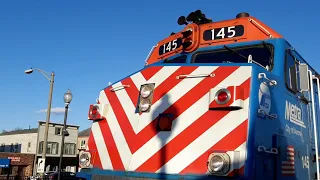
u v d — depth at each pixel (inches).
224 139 150.1
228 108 152.4
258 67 160.9
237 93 150.3
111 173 177.3
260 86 158.6
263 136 154.0
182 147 159.2
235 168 138.6
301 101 214.8
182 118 164.6
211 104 156.2
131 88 193.2
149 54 255.0
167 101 172.7
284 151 174.2
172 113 168.7
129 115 185.3
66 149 1993.1
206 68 168.7
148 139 170.4
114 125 191.6
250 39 202.2
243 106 150.5
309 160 213.0
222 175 139.6
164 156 162.2
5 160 1378.0
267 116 161.2
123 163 175.0
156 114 173.3
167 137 164.7
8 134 2076.8
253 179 140.4
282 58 193.2
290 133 186.9
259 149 148.3
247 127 146.2
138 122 177.9
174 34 234.7
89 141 204.2
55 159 1910.7
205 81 166.1
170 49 232.7
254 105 151.1
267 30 199.6
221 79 162.1
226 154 140.6
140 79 190.4
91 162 193.9
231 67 162.1
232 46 204.8
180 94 170.6
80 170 197.8
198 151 154.6
